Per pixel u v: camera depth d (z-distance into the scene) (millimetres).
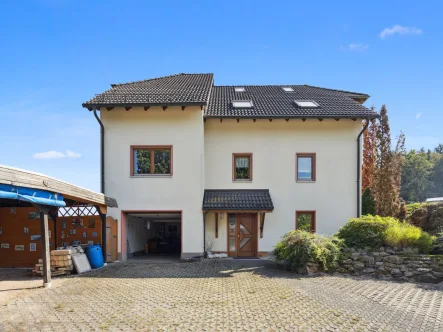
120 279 11352
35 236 14328
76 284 10555
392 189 17953
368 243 12891
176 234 23578
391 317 7520
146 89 17672
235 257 16328
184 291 9703
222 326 6875
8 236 14328
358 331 6684
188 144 15992
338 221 16938
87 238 14922
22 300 8664
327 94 20281
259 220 16625
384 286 10578
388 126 18766
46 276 10188
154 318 7320
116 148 16016
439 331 6715
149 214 16734
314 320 7285
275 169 17094
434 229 16000
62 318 7266
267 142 17188
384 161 18406
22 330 6547
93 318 7277
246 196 16578
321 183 17047
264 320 7254
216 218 16547
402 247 12531
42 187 9453
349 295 9406
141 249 19609
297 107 17562
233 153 17172
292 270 12711
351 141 17172
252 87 22391
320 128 17219
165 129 16062
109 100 15664
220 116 16328
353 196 17016
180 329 6684
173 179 15914
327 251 12352
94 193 12922
